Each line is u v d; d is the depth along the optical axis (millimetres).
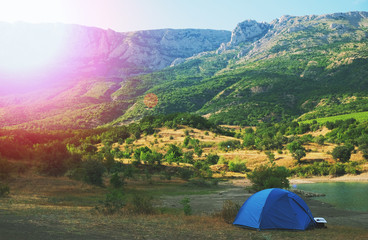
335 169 74062
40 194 31375
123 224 14914
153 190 46188
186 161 95375
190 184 58000
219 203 33188
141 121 176000
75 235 11266
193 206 30781
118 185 43188
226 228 16047
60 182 43125
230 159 97938
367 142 88938
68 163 53375
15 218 13688
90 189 39250
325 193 46719
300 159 85938
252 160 94500
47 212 17297
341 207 32844
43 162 53250
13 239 9578
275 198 17500
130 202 24750
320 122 167875
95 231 12492
